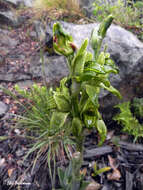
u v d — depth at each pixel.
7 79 3.71
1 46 4.65
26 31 5.23
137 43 2.95
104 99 2.72
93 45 1.28
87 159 2.42
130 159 2.42
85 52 1.09
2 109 3.08
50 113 2.44
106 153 2.49
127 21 4.08
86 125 1.30
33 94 2.68
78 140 1.45
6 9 5.78
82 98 1.34
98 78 1.17
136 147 2.55
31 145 2.54
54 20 4.06
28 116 2.82
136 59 2.78
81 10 4.61
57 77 3.20
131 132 2.65
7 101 3.24
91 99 1.20
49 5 4.11
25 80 3.64
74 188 1.71
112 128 2.81
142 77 2.83
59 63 3.26
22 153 2.46
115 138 2.66
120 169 2.31
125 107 2.70
